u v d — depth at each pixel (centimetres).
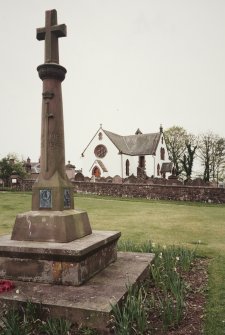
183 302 429
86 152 5056
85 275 471
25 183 3325
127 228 1127
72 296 412
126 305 393
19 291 428
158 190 2722
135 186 2823
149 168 5066
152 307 430
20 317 396
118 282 471
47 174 548
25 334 359
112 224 1220
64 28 578
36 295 416
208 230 1104
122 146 5138
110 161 4847
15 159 3725
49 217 511
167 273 547
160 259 638
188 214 1606
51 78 563
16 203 1995
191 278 575
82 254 445
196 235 1002
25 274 469
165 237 962
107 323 367
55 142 557
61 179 550
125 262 593
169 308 398
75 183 3131
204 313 424
